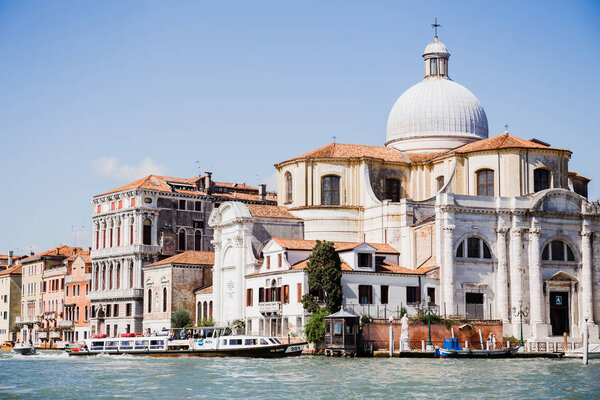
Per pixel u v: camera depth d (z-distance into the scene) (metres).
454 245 89.38
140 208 116.12
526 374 61.50
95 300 122.00
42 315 140.00
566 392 52.19
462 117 107.81
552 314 94.31
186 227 119.88
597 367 67.69
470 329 85.44
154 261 116.31
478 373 61.97
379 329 80.50
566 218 93.94
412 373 61.69
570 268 94.12
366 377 59.19
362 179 101.44
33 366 72.88
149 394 51.78
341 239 100.00
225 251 100.81
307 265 84.44
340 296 82.25
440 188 101.56
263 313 90.75
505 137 98.31
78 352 88.44
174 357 82.88
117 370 66.75
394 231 95.69
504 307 90.50
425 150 107.25
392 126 110.94
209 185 123.69
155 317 108.94
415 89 110.88
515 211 91.50
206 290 104.75
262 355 78.94
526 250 92.19
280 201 105.94
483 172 96.94
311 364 69.50
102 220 123.12
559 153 96.38
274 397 50.09
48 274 140.12
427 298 87.50
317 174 102.06
